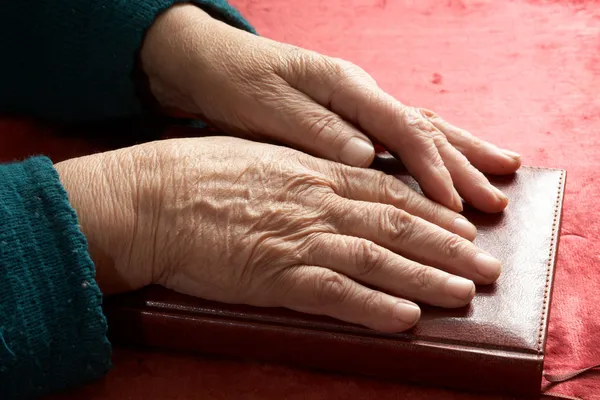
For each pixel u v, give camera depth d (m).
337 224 0.88
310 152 0.98
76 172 0.92
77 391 0.90
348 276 0.86
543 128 1.22
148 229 0.89
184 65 1.06
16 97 1.20
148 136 1.22
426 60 1.36
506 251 0.93
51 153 1.21
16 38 1.10
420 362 0.86
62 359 0.83
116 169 0.92
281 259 0.87
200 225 0.89
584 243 1.04
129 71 1.09
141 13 1.05
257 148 0.94
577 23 1.42
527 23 1.43
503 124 1.23
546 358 0.91
